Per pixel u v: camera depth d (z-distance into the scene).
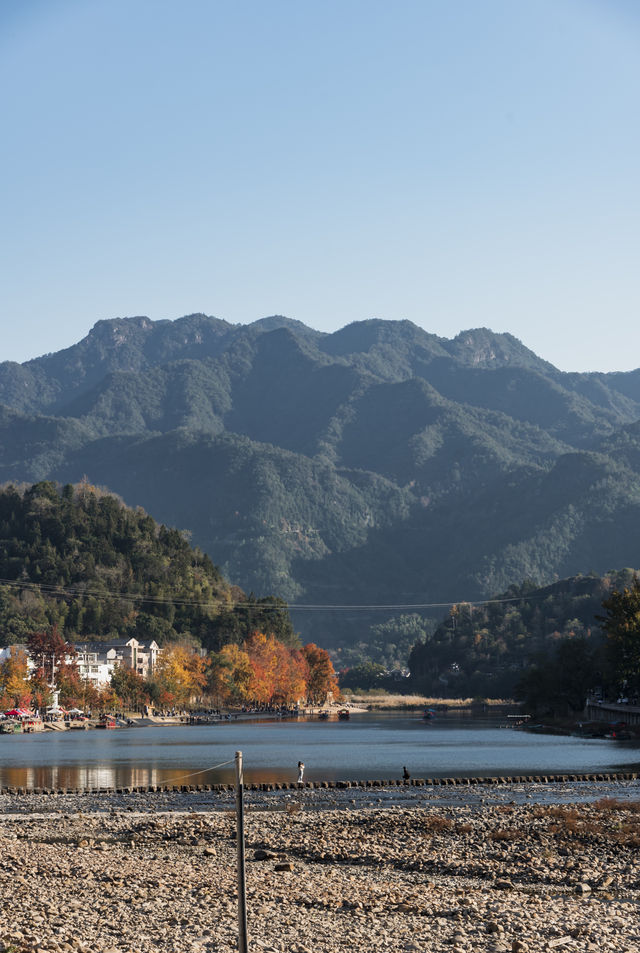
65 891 44.84
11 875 48.16
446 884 48.06
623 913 40.59
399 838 62.19
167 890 45.34
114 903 42.31
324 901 43.03
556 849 57.00
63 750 165.25
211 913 40.50
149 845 61.00
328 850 57.72
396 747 165.12
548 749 155.38
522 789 94.12
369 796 89.62
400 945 35.62
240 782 25.56
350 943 35.97
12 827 70.06
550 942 35.62
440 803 83.06
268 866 53.22
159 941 35.72
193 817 74.31
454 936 36.81
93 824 71.38
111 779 111.00
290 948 35.00
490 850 57.22
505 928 38.16
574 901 43.16
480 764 126.50
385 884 47.59
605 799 79.00
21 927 36.75
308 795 91.25
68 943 34.72
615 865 51.53
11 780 110.12
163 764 132.25
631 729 197.12
